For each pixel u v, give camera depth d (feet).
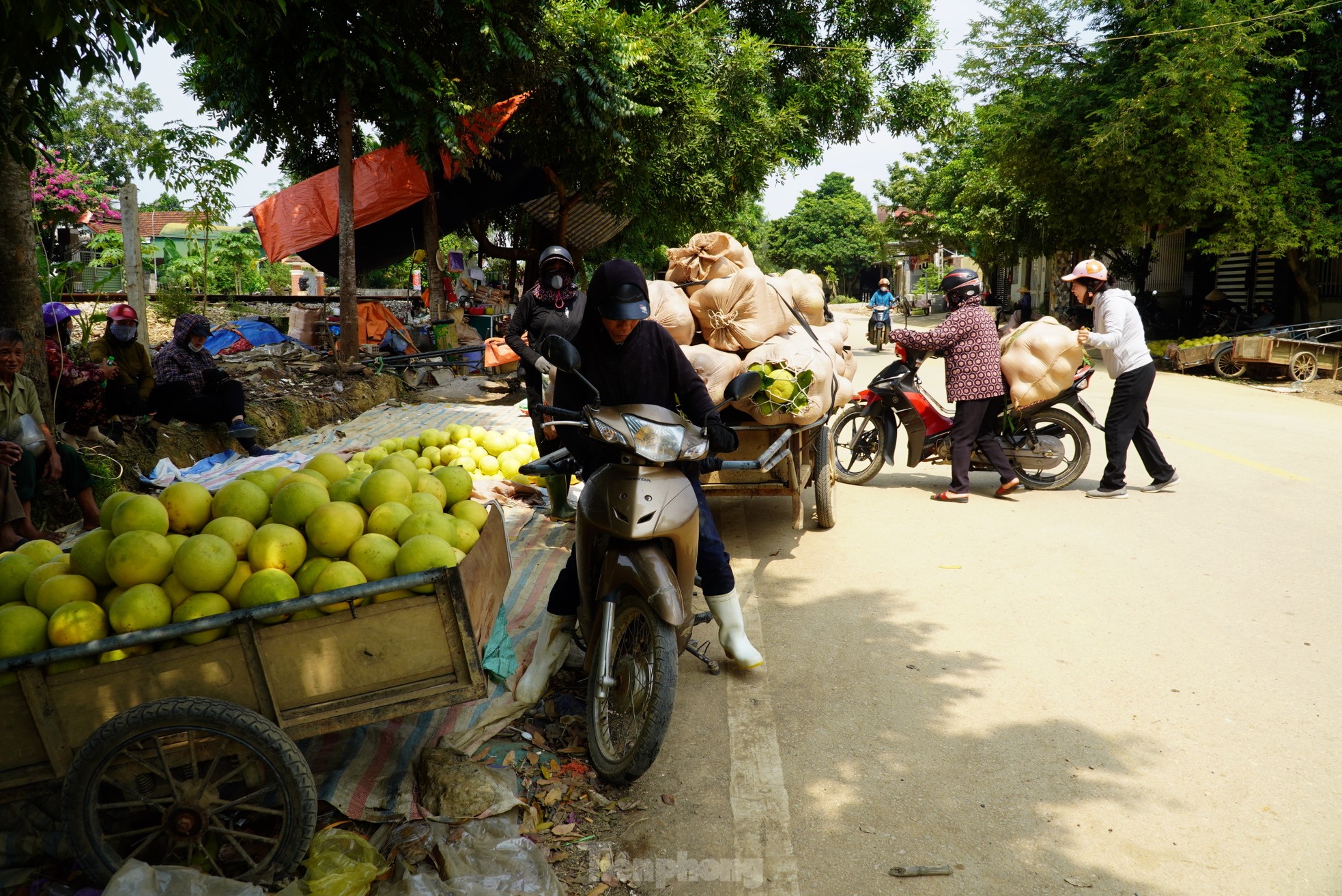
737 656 13.66
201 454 25.53
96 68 15.02
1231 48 55.62
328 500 10.12
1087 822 10.03
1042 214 81.92
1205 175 58.39
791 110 61.57
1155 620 15.75
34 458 17.37
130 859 8.32
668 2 62.44
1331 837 9.68
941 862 9.41
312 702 9.04
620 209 54.13
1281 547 19.71
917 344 24.32
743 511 23.54
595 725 11.07
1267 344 52.42
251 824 9.82
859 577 18.33
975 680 13.61
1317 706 12.54
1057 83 67.67
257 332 44.34
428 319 51.55
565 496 20.33
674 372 12.19
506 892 8.77
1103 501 24.30
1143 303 80.79
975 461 25.63
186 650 8.63
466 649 9.32
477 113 42.39
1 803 8.64
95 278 62.85
